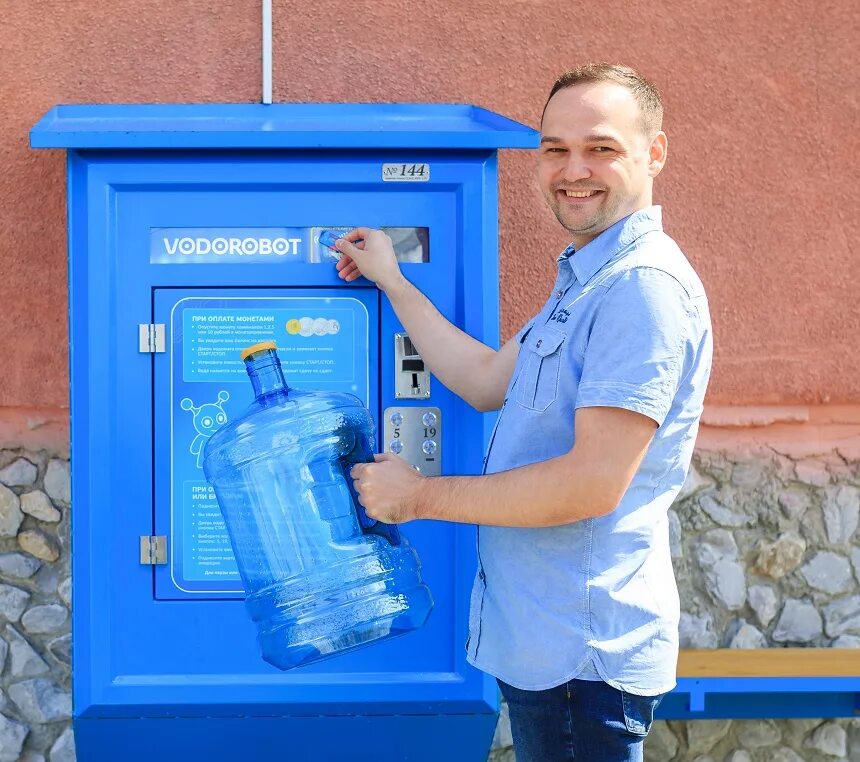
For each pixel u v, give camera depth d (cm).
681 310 158
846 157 284
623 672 164
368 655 208
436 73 274
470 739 214
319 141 198
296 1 271
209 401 204
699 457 284
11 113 267
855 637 284
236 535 201
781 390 284
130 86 269
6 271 269
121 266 203
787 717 277
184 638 205
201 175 202
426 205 205
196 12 270
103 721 207
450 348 199
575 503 156
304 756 216
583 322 164
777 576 284
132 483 204
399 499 169
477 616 179
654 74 279
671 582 173
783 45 281
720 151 281
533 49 276
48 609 271
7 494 270
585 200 170
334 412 198
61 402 271
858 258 285
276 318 204
